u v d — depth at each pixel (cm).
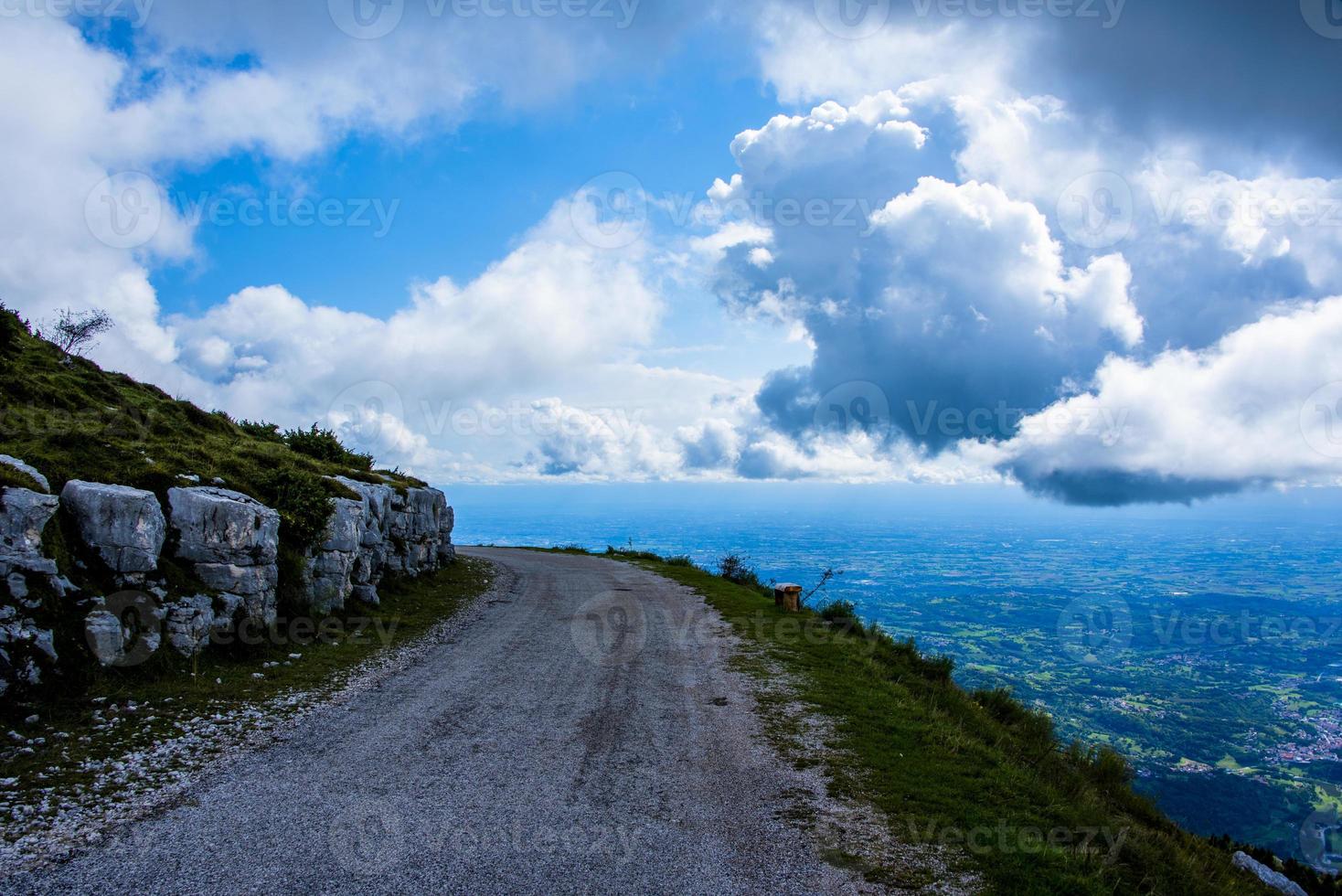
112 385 2284
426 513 2783
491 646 1669
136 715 1038
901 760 986
